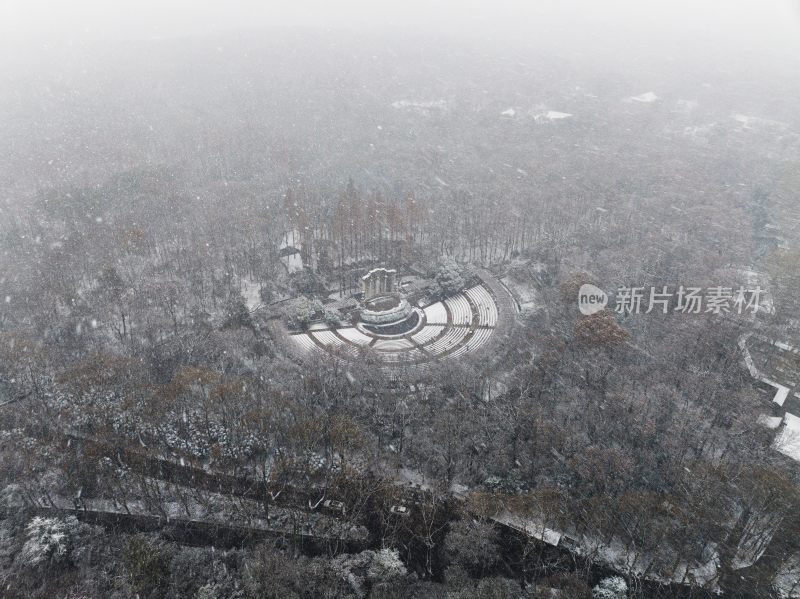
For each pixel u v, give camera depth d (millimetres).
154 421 141000
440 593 112375
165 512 127438
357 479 130250
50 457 136375
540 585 112062
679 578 115000
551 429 140000
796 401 159625
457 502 130750
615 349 166750
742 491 124500
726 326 179000
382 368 171750
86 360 160250
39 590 113000
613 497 125938
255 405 146375
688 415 145375
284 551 120062
